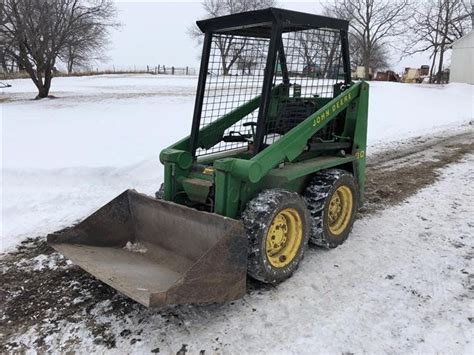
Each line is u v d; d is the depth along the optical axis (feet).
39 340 9.53
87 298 11.09
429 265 12.87
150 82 82.84
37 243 14.33
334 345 9.34
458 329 9.85
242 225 9.86
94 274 10.00
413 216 16.89
